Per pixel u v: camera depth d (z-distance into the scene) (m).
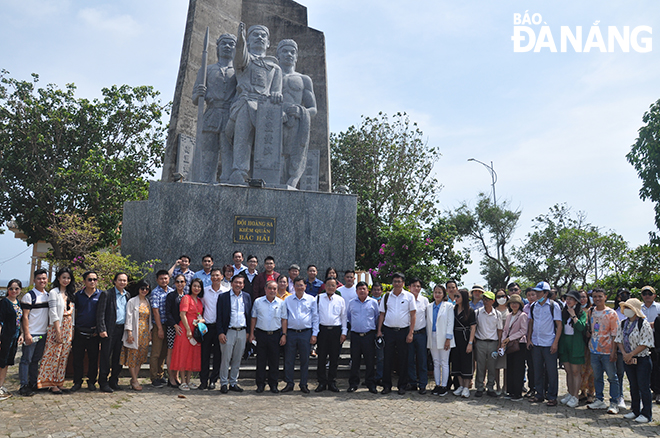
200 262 9.38
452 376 7.89
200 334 7.04
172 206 9.41
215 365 7.36
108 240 23.39
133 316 7.11
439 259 16.80
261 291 8.34
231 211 9.63
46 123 22.94
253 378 8.12
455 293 7.68
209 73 11.02
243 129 10.42
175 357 7.14
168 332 7.31
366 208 23.09
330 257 9.95
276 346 7.26
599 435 5.63
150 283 9.26
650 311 7.88
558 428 5.85
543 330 7.23
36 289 6.84
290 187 10.34
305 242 9.89
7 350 6.50
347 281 8.51
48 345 6.75
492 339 7.52
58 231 19.47
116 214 22.97
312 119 12.70
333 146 26.06
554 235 29.66
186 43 12.22
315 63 13.00
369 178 24.56
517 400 7.32
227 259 9.50
